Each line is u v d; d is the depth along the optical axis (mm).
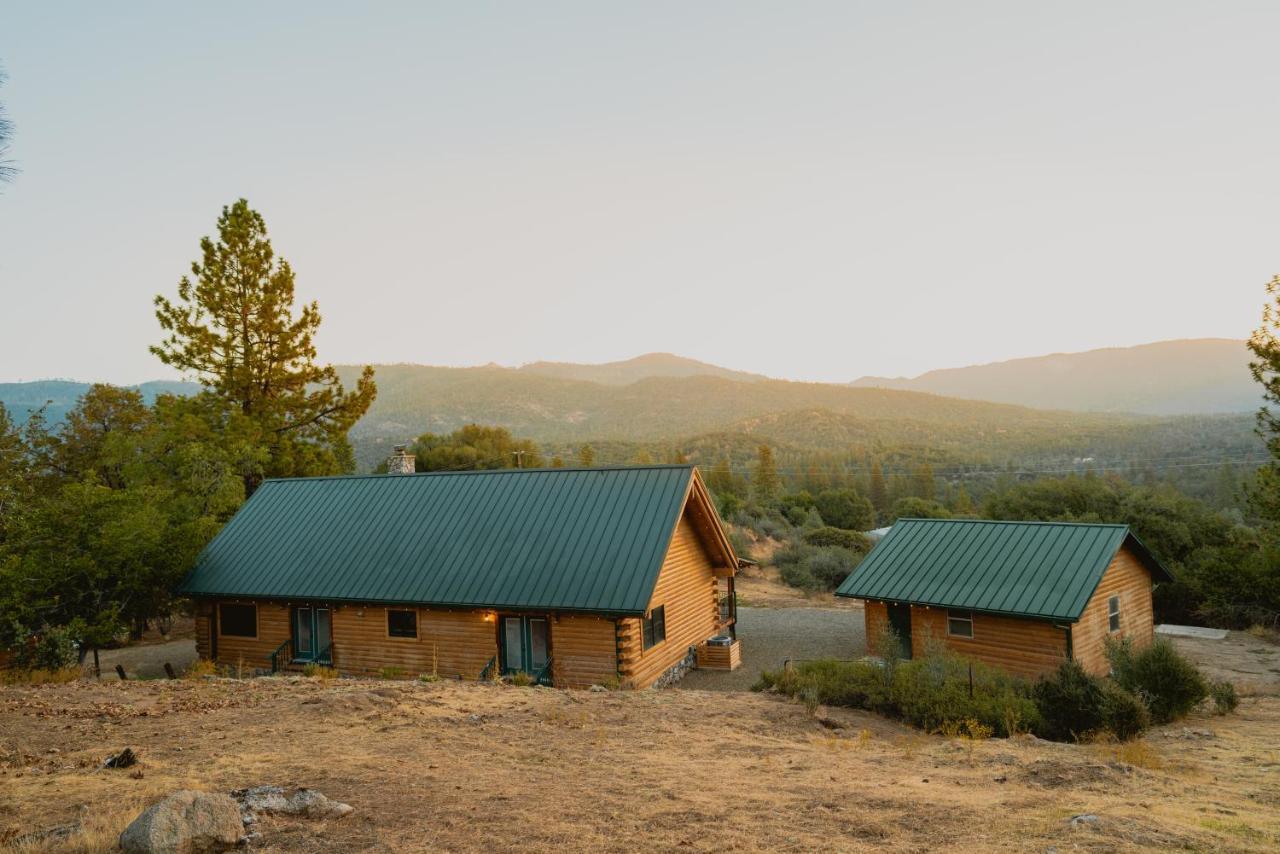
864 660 15492
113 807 5910
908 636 20203
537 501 20141
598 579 17266
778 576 40531
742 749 9500
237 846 5148
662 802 6727
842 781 7781
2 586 17562
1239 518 51750
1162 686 13305
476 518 20219
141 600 21016
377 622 19062
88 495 19953
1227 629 26219
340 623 19484
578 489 20094
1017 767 8531
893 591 20047
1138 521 34156
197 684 13633
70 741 8914
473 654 18047
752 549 47625
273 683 13789
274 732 9430
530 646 17859
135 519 19984
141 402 38875
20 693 12352
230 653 20938
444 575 18672
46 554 18672
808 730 11109
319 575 19891
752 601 33125
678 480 19281
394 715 10539
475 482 21578
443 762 8055
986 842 5625
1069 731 11469
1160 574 21844
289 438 34875
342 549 20594
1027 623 17859
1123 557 20438
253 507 23312
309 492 23281
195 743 8805
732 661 20828
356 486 22953
